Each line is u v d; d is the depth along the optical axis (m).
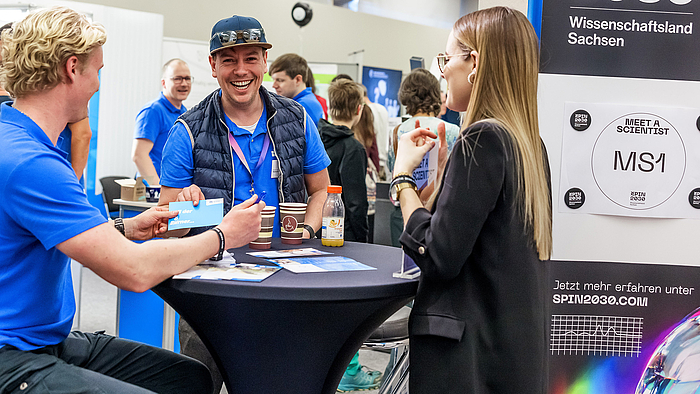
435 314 1.20
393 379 1.83
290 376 1.35
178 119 1.99
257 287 1.18
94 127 5.15
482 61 1.22
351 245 1.81
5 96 2.04
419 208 1.28
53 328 1.26
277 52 8.70
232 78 1.87
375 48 9.52
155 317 2.86
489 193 1.13
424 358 1.21
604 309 1.60
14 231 1.15
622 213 1.57
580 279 1.59
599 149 1.56
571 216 1.57
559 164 1.56
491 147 1.14
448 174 1.18
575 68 1.54
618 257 1.58
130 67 5.88
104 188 4.74
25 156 1.12
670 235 1.58
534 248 1.21
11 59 1.18
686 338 1.59
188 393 1.42
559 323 1.60
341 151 2.92
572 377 1.61
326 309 1.23
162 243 1.25
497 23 1.22
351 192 2.91
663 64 1.54
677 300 1.59
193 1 7.87
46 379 1.14
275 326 1.28
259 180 1.99
